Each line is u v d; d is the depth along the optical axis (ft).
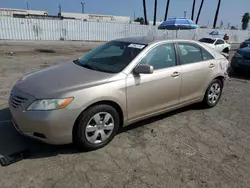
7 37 72.90
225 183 8.65
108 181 8.50
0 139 10.97
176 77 12.91
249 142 11.76
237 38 122.11
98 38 87.15
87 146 10.11
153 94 11.97
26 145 10.58
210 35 88.22
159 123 13.53
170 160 9.93
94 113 9.95
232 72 30.71
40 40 76.84
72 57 40.91
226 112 15.71
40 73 11.60
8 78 22.67
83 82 10.05
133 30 92.07
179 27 64.59
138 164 9.57
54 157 9.79
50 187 8.08
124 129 12.58
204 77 14.78
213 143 11.52
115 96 10.36
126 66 11.18
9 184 8.13
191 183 8.58
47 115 9.00
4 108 14.64
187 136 12.12
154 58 12.22
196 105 16.65
